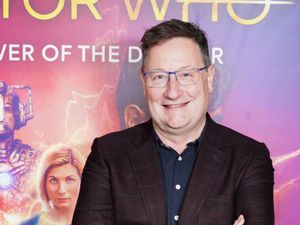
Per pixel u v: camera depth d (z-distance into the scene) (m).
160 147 1.90
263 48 2.45
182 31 1.81
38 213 2.49
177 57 1.79
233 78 2.45
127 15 2.45
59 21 2.46
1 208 2.48
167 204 1.82
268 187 1.82
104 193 1.87
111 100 2.47
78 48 2.46
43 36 2.46
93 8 2.45
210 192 1.80
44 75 2.47
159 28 1.82
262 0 2.44
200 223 1.77
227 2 2.44
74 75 2.47
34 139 2.48
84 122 2.48
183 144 1.90
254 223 1.73
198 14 2.44
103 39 2.46
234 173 1.82
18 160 2.47
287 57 2.45
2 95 2.47
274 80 2.45
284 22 2.44
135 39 2.46
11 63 2.46
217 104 2.46
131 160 1.88
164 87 1.81
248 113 2.46
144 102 2.47
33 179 2.48
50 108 2.47
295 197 2.47
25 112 2.47
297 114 2.46
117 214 1.84
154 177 1.83
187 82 1.80
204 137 1.90
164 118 1.83
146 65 1.83
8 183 2.48
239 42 2.45
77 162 2.48
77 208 1.88
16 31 2.46
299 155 2.47
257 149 1.88
